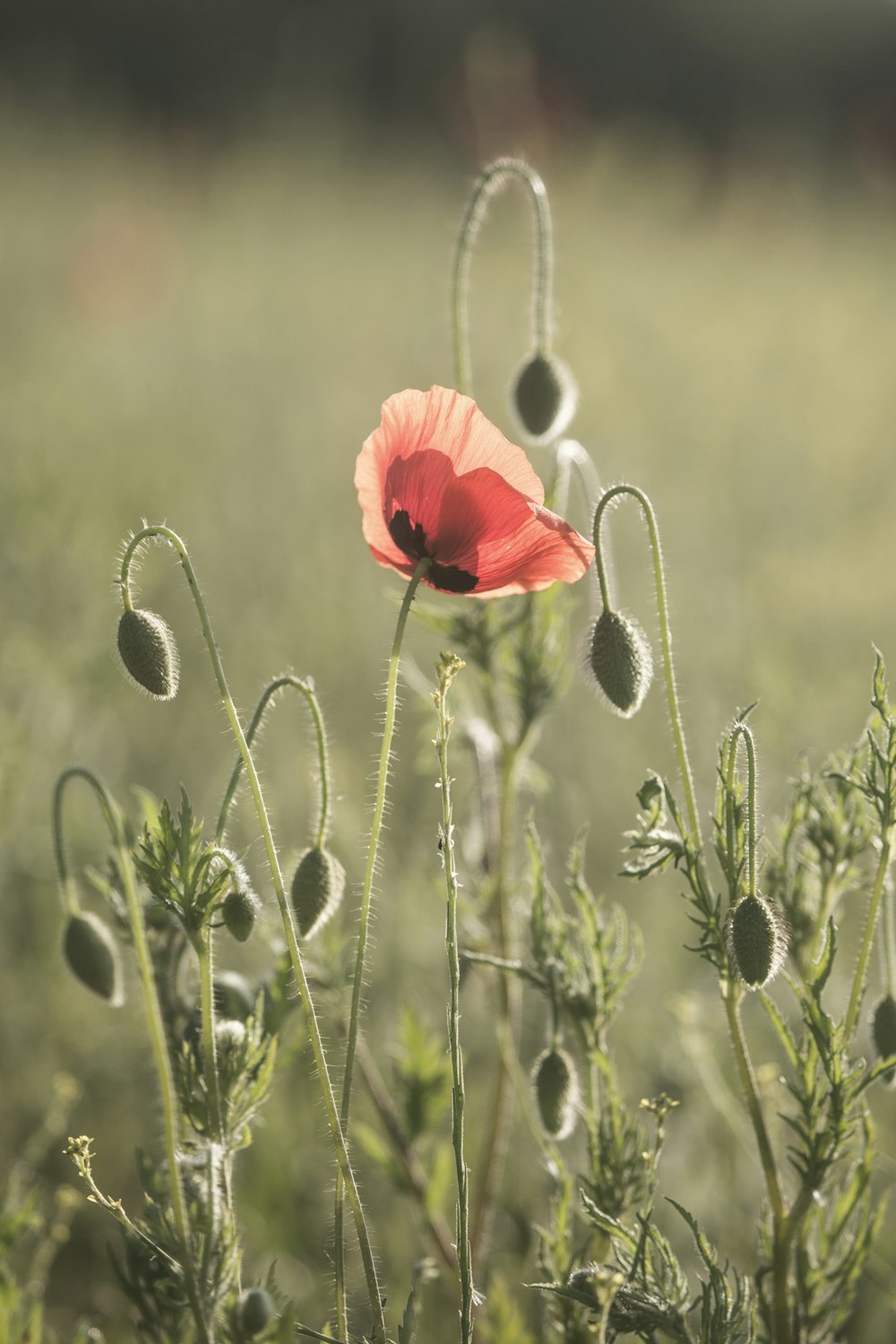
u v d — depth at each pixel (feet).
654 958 20.29
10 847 21.34
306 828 21.89
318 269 61.52
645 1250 10.76
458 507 10.74
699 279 63.05
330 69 81.30
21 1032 19.49
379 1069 17.79
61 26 102.53
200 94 99.35
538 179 14.61
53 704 23.53
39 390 43.37
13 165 70.54
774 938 10.07
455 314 14.58
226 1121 11.00
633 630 11.33
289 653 27.99
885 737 11.55
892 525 34.94
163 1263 11.42
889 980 11.51
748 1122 16.61
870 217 79.51
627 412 43.37
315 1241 16.48
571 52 111.65
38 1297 13.50
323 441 40.75
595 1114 12.63
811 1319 11.42
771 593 30.04
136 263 54.65
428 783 23.85
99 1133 18.35
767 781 21.18
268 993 13.39
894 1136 17.29
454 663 9.95
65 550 28.02
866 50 111.14
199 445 39.63
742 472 39.37
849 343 54.08
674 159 84.07
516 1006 14.92
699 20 112.78
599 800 23.53
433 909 20.72
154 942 12.69
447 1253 14.35
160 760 24.70
